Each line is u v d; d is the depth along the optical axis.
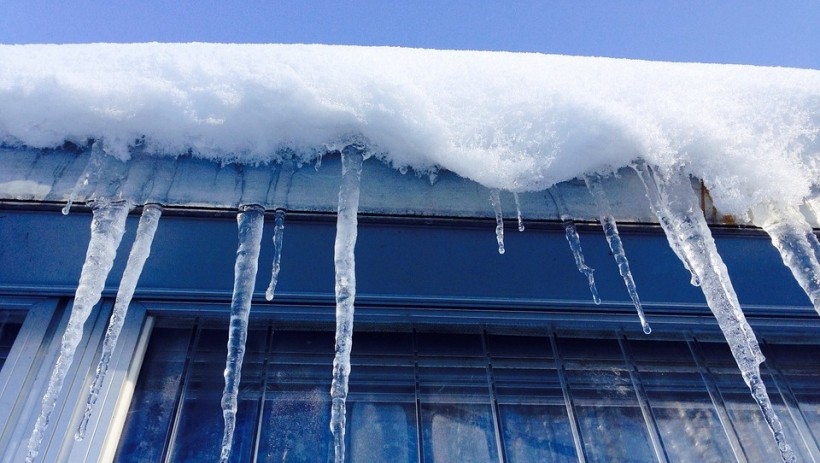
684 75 1.83
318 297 1.72
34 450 1.24
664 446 1.61
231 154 1.52
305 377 1.67
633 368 1.81
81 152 1.52
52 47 1.92
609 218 1.58
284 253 1.63
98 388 1.34
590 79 1.71
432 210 1.57
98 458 1.38
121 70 1.57
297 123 1.48
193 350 1.69
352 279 1.41
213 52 1.73
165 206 1.50
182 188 1.51
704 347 1.90
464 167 1.49
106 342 1.37
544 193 1.60
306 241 1.60
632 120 1.52
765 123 1.60
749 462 1.59
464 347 1.81
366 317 1.79
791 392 1.79
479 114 1.53
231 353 1.39
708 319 1.87
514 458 1.54
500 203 1.58
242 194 1.52
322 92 1.48
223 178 1.53
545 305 1.80
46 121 1.48
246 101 1.46
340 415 1.31
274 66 1.57
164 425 1.51
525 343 1.84
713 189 1.56
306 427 1.55
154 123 1.48
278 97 1.47
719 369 1.83
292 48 2.00
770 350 1.90
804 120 1.62
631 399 1.72
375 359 1.74
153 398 1.56
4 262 1.58
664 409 1.70
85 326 1.62
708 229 1.54
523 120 1.52
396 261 1.67
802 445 1.64
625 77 1.75
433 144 1.48
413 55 1.98
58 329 1.60
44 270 1.60
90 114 1.47
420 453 1.53
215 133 1.49
